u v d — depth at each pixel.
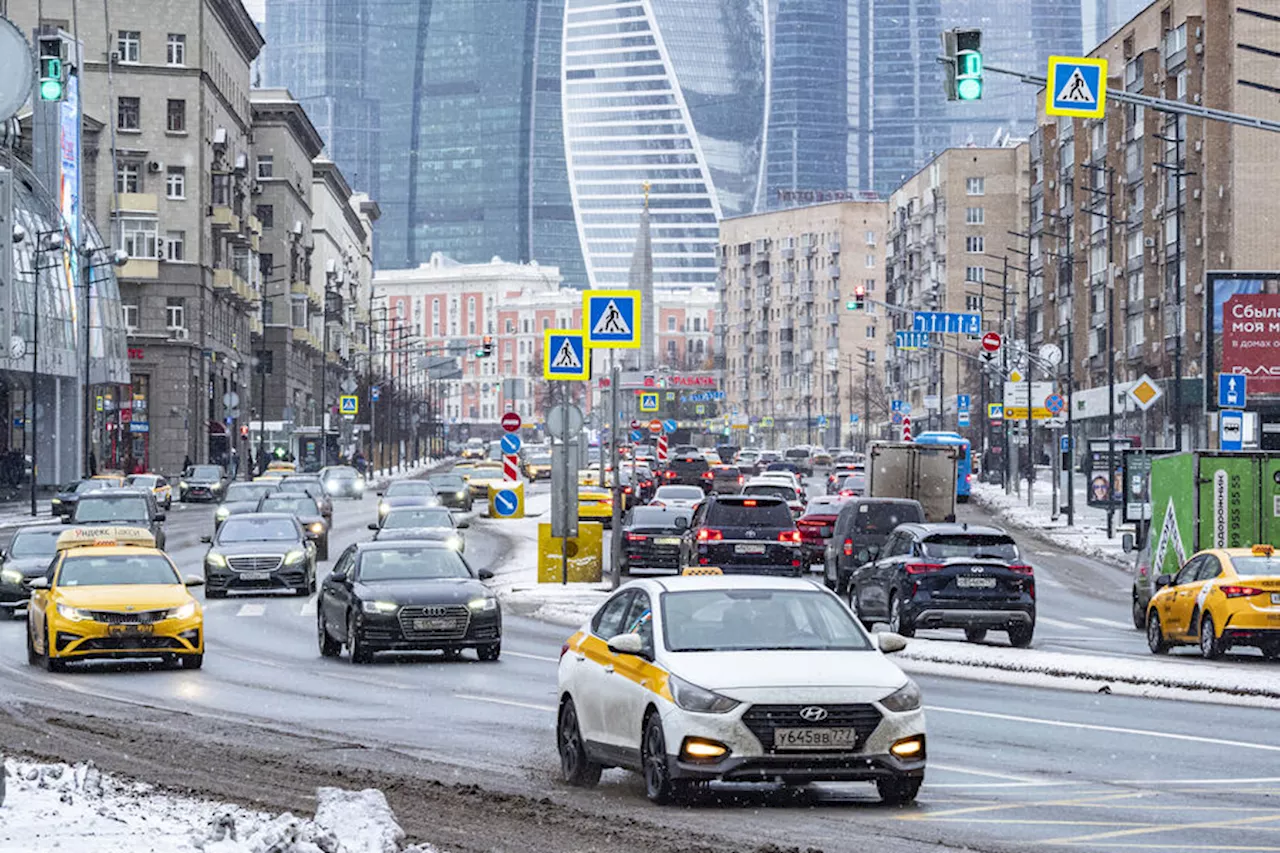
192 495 137.25
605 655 21.42
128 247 164.75
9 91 17.72
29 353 127.06
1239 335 76.56
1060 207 187.38
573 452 60.12
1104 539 94.44
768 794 20.84
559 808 19.64
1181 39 141.62
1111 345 98.62
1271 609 39.81
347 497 143.00
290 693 33.41
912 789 19.95
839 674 19.58
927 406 185.50
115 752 24.83
